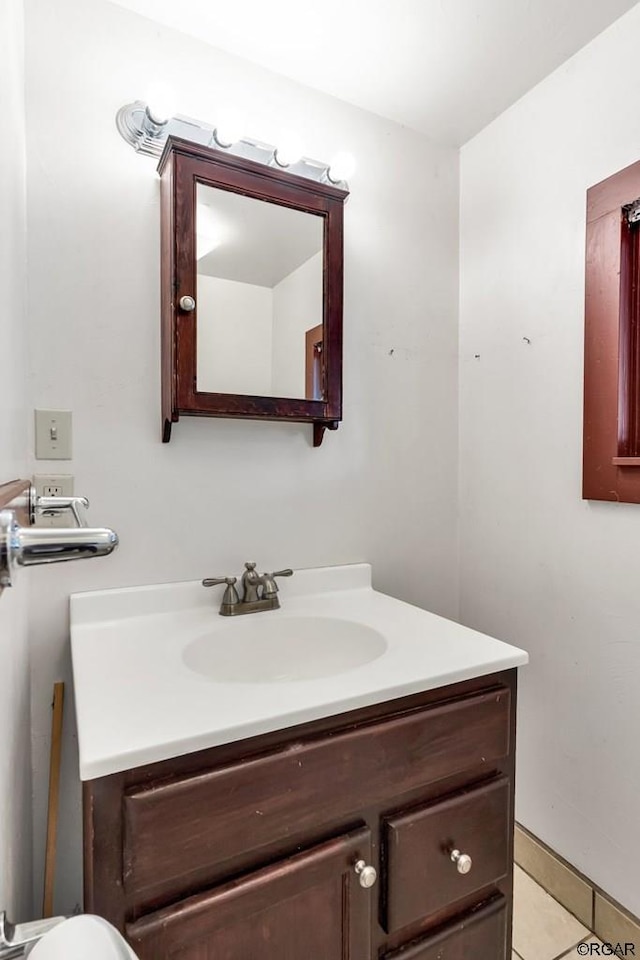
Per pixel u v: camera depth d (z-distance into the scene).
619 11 1.10
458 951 0.84
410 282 1.49
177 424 1.16
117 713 0.68
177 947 0.61
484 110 1.41
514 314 1.40
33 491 0.83
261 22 1.12
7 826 0.64
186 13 1.09
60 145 1.02
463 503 1.58
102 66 1.06
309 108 1.31
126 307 1.09
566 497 1.27
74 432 1.05
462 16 1.10
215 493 1.21
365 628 1.07
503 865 0.89
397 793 0.78
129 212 1.09
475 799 0.84
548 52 1.21
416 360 1.51
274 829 0.68
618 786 1.15
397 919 0.77
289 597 1.29
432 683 0.81
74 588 1.06
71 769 1.05
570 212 1.24
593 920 1.20
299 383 1.20
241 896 0.65
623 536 1.14
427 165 1.52
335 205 1.22
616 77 1.13
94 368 1.07
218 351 1.11
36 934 0.48
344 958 0.73
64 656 1.05
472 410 1.55
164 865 0.61
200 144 1.11
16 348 0.81
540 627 1.34
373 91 1.33
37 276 1.01
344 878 0.73
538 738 1.35
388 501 1.47
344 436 1.39
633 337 1.14
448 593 1.58
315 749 0.71
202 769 0.64
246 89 1.22
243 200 1.12
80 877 1.05
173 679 0.79
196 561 1.19
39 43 1.00
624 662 1.14
